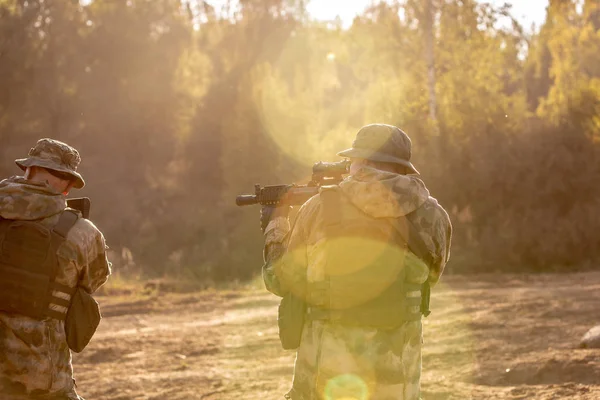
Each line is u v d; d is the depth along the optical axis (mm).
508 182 26422
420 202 3367
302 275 3396
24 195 3729
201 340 11562
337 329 3271
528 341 9945
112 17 33219
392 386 3266
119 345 11203
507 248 25484
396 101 27844
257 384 8508
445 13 29062
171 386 8609
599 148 27156
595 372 7758
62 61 33094
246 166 27875
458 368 8766
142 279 22219
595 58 33875
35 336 3660
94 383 8898
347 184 3355
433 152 26672
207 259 25547
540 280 20438
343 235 3270
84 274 3850
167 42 33406
